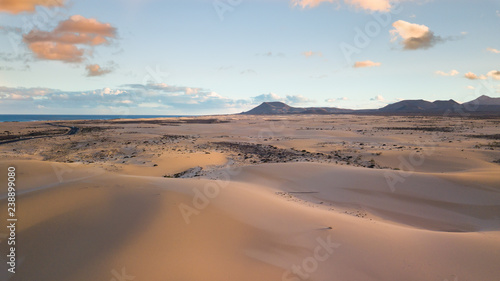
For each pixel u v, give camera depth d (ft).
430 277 25.25
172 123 409.08
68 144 148.56
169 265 23.70
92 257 23.80
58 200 33.68
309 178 72.95
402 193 61.00
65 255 23.81
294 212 40.83
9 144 147.64
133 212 32.22
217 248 27.43
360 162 109.60
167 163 96.48
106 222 29.50
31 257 23.18
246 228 32.58
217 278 22.79
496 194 56.90
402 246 31.07
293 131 260.83
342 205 57.21
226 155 121.70
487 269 26.23
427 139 185.37
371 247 30.60
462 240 32.60
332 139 195.31
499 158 107.45
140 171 83.92
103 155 114.32
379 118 500.33
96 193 36.96
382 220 49.21
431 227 48.01
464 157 108.06
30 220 28.48
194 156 110.11
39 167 51.44
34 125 324.39
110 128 285.23
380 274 25.64
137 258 24.13
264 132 254.47
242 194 46.83
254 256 27.04
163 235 28.14
